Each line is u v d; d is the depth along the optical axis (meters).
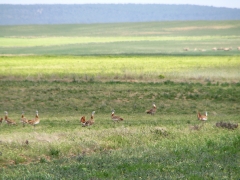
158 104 104.62
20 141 52.66
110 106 102.19
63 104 103.88
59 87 123.19
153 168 39.84
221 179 35.72
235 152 46.91
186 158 44.34
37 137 55.78
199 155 45.41
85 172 38.66
